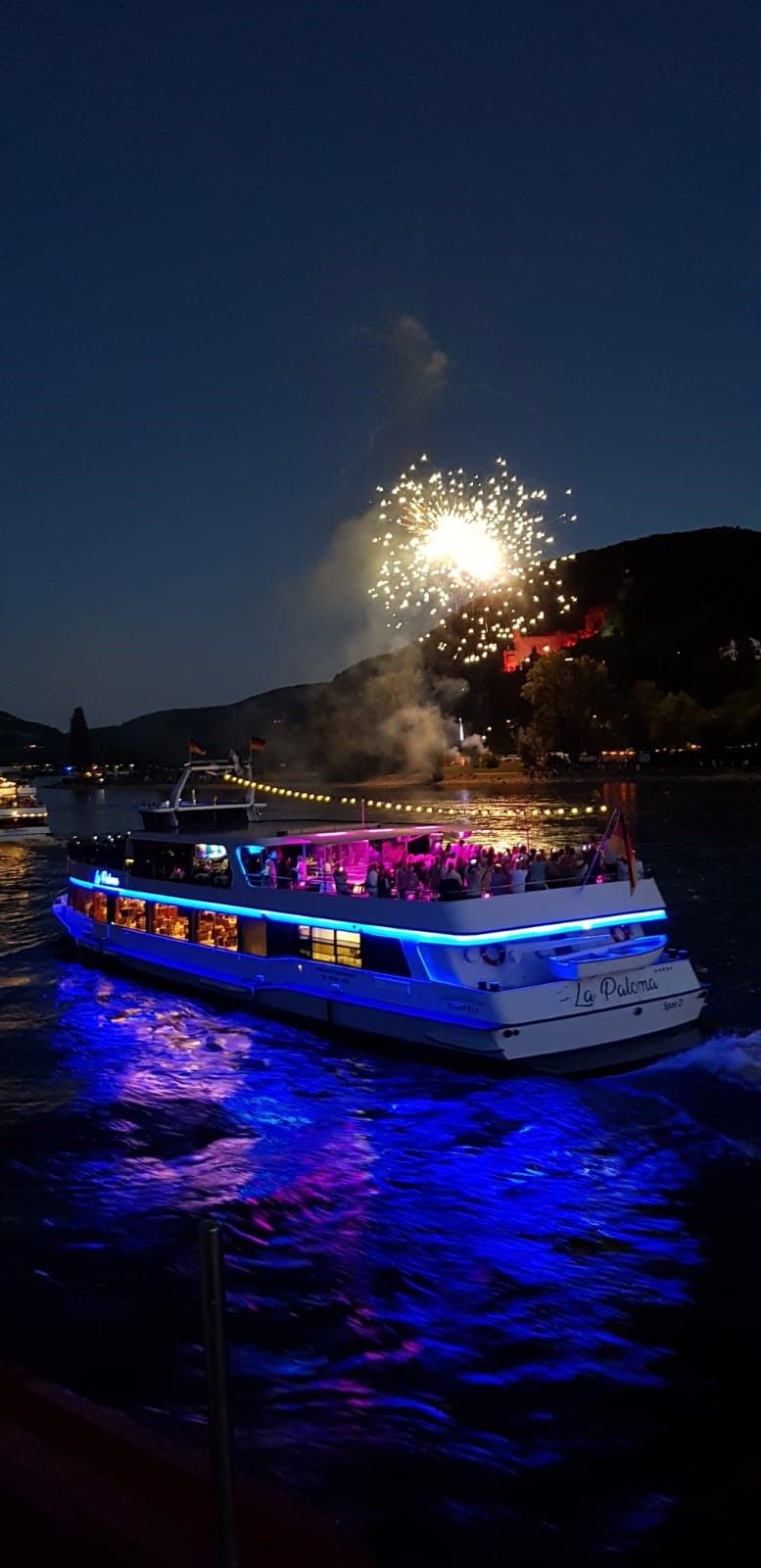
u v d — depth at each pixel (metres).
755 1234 12.58
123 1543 4.64
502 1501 8.12
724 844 59.69
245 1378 9.74
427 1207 13.57
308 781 194.12
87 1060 20.48
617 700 158.75
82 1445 5.40
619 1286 11.43
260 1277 11.76
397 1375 9.80
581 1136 15.87
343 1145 15.84
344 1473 8.42
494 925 18.59
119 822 103.38
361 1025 20.44
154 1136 16.39
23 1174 14.88
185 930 25.17
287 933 22.14
